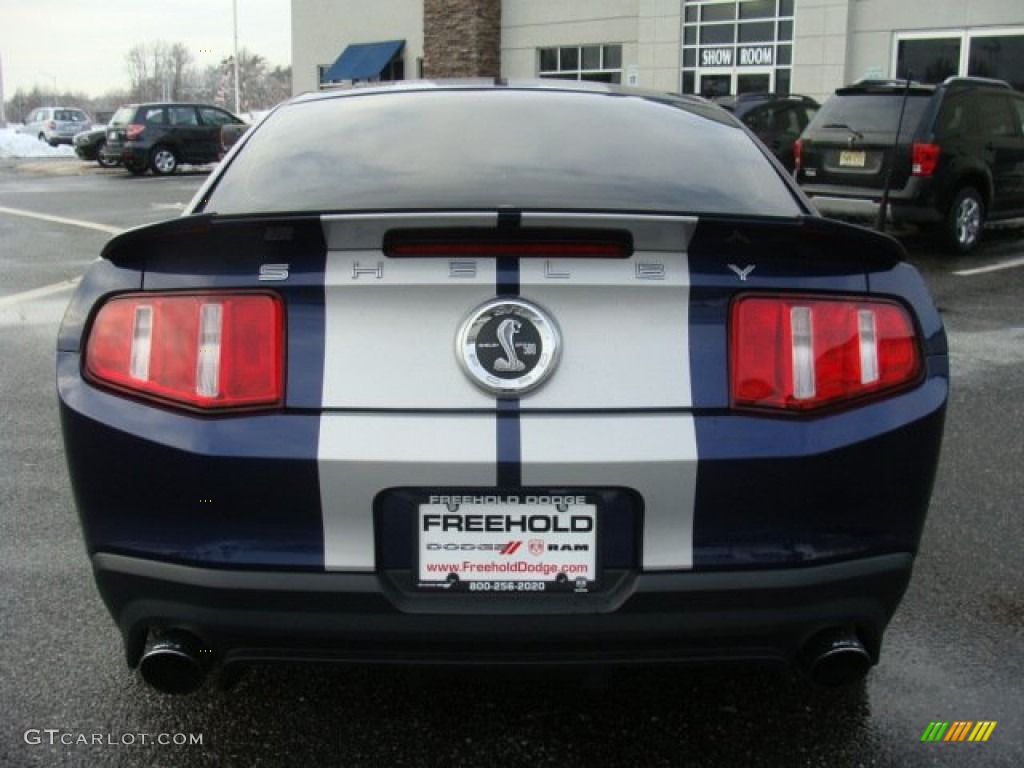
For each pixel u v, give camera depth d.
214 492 2.13
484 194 2.60
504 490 2.12
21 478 4.38
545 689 2.75
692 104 3.27
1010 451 4.73
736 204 2.66
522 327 2.13
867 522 2.22
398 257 2.14
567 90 3.18
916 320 2.31
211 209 2.62
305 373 2.14
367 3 26.97
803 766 2.43
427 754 2.47
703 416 2.15
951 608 3.22
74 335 2.27
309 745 2.50
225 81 53.00
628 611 2.14
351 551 2.14
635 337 2.15
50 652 2.92
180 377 2.18
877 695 2.73
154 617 2.18
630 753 2.48
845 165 10.38
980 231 10.70
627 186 2.68
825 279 2.24
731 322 2.19
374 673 2.82
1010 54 17.77
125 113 22.83
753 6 20.67
